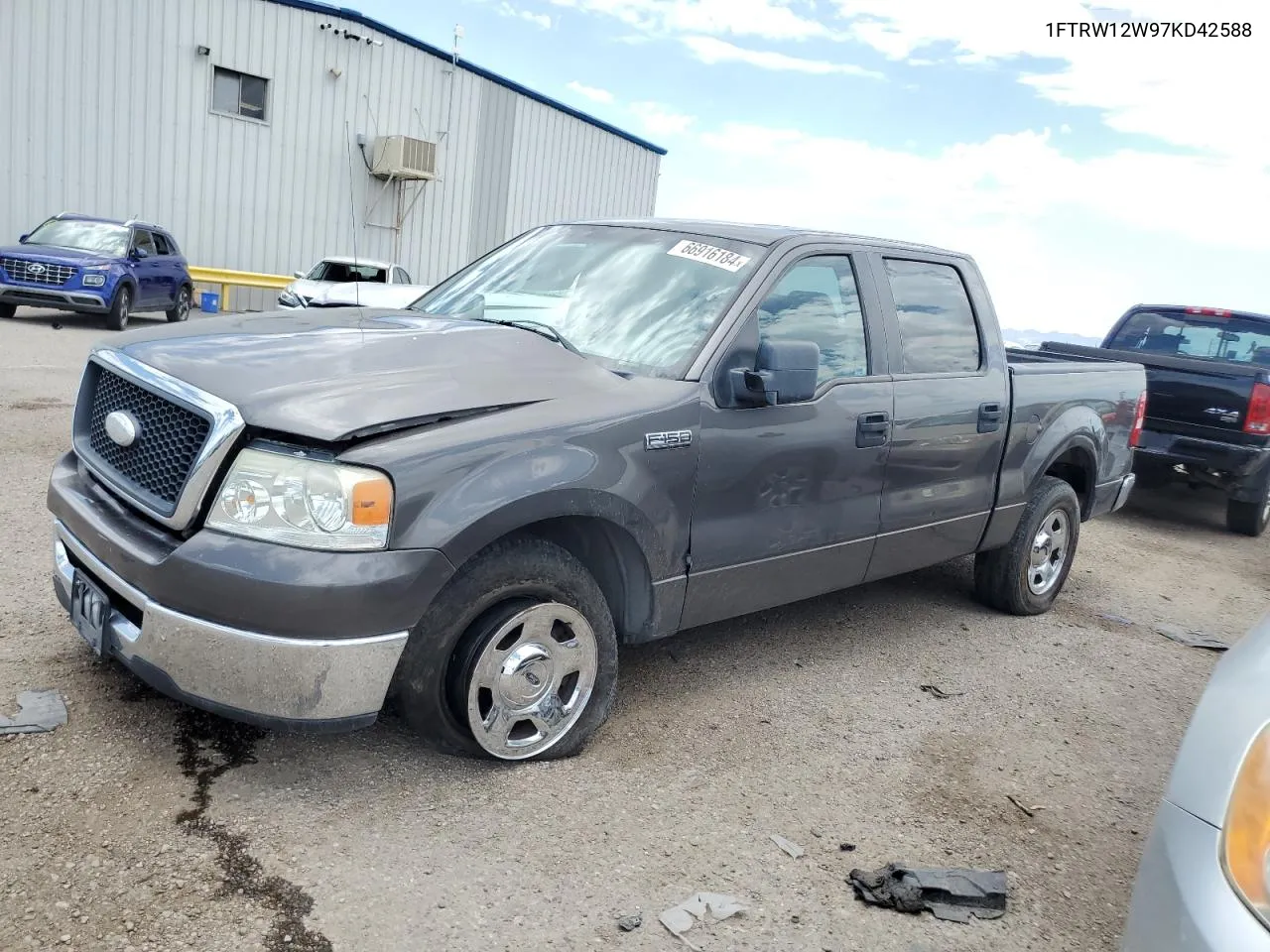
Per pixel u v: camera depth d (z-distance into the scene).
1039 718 4.36
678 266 4.11
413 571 2.81
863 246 4.57
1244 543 8.89
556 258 4.45
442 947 2.45
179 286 18.16
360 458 2.78
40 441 7.19
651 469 3.42
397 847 2.82
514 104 27.30
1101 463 6.02
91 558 3.10
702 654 4.63
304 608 2.70
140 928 2.38
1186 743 2.12
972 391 4.87
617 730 3.73
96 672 3.59
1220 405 8.52
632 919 2.63
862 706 4.25
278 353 3.23
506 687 3.20
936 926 2.80
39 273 14.81
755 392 3.62
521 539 3.18
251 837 2.78
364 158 24.44
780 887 2.87
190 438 2.93
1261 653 2.27
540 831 2.99
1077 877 3.15
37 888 2.47
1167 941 1.89
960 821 3.40
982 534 5.20
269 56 22.39
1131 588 6.89
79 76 20.19
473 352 3.46
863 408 4.24
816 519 4.11
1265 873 1.81
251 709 2.80
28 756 3.03
